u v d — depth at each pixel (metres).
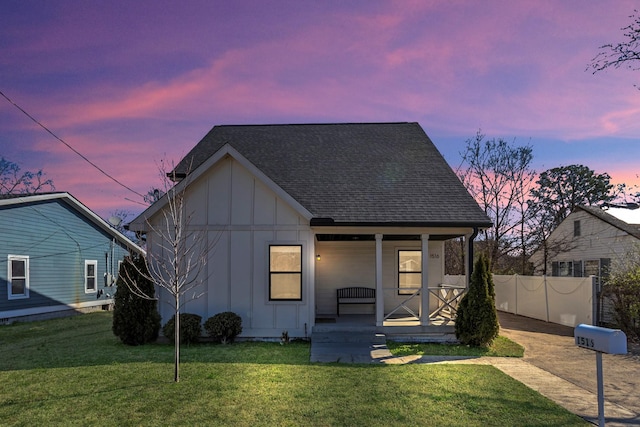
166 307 12.29
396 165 15.25
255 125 18.11
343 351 10.70
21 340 12.47
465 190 14.03
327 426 5.61
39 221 18.88
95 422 5.67
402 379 7.92
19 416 5.87
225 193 12.45
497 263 30.61
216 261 12.35
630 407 6.61
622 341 4.96
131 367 8.58
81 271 21.70
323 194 13.54
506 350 11.11
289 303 12.27
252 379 7.74
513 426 5.70
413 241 15.53
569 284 15.97
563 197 37.97
